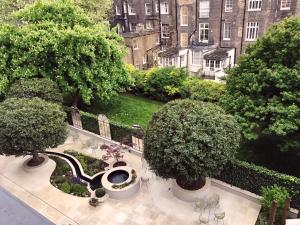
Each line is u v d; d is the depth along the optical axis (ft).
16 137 32.17
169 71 64.64
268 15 82.48
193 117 30.04
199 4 92.48
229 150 29.50
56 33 46.75
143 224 29.89
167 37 109.19
